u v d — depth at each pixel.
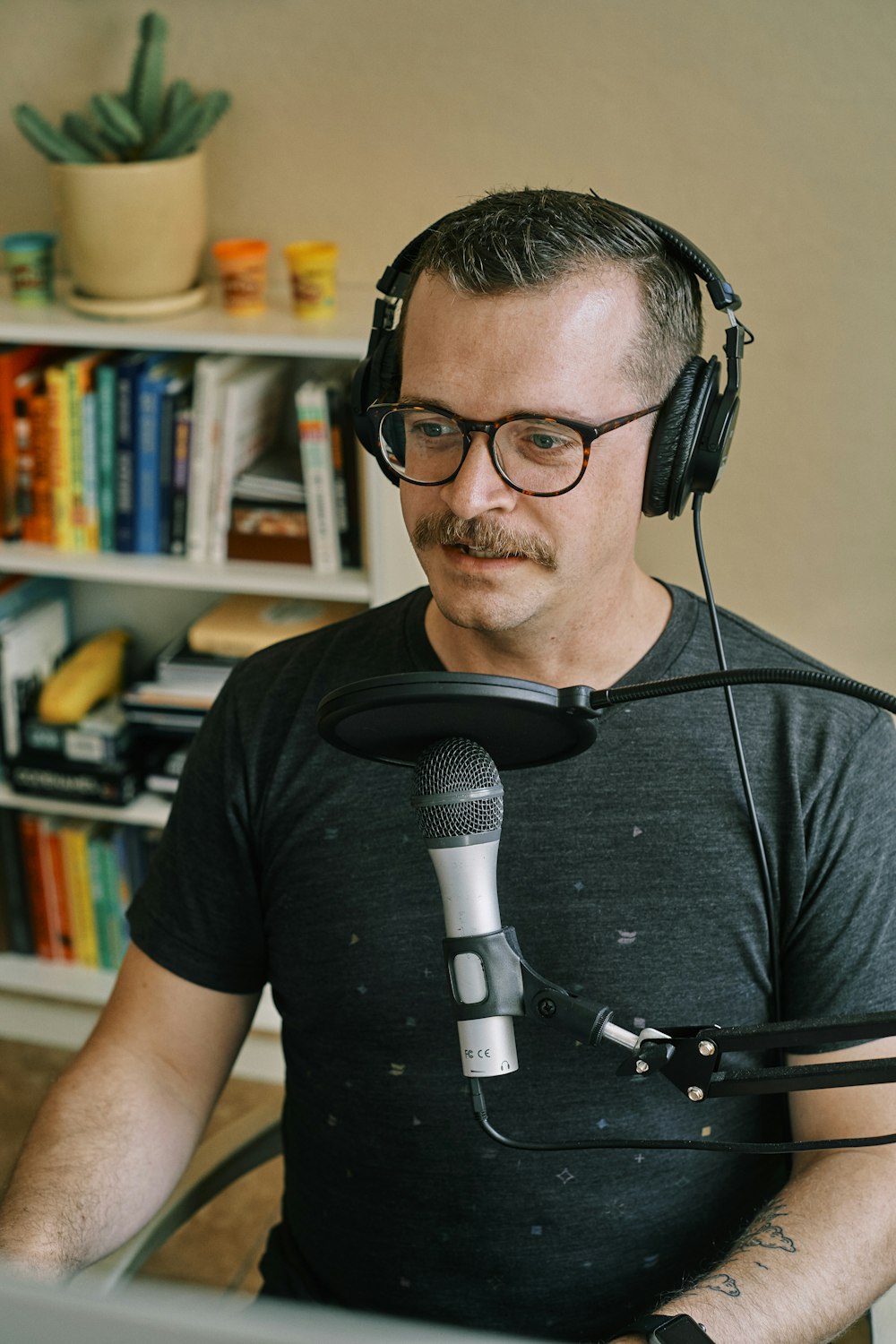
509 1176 1.07
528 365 0.92
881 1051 1.05
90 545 2.19
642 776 1.07
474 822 0.77
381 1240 1.13
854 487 2.08
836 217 1.93
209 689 2.20
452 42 1.97
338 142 2.07
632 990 1.05
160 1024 1.20
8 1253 1.01
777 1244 0.98
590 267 0.93
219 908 1.19
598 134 1.97
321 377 2.05
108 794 2.26
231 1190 2.15
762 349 2.04
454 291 0.93
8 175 2.23
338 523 2.07
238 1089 2.36
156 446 2.09
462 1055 0.80
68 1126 1.12
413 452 0.98
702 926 1.05
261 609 2.25
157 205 1.97
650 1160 1.07
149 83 1.95
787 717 1.08
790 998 1.08
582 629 1.06
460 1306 1.11
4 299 2.17
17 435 2.14
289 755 1.15
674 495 1.01
